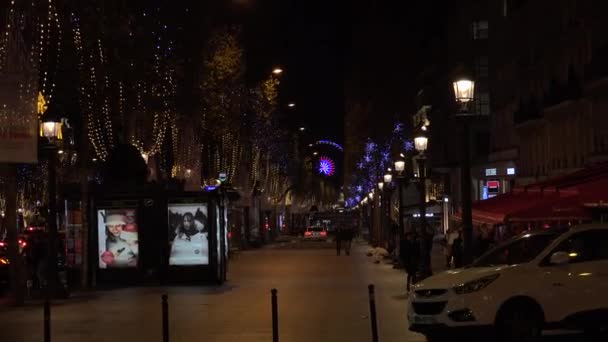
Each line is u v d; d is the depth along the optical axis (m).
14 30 23.20
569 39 37.19
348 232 60.53
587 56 35.56
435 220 82.56
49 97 27.66
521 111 45.72
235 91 50.72
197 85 39.56
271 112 75.06
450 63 74.00
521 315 15.37
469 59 67.00
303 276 37.72
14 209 27.27
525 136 45.84
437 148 79.94
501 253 16.95
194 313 23.36
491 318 15.33
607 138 31.11
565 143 38.28
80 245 33.06
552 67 40.69
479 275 15.64
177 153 50.03
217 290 30.77
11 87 22.62
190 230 32.88
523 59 46.75
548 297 15.41
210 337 18.39
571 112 37.16
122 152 35.53
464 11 67.81
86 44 26.94
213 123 48.41
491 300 15.35
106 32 27.00
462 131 20.95
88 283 32.72
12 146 22.44
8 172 27.17
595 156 31.59
